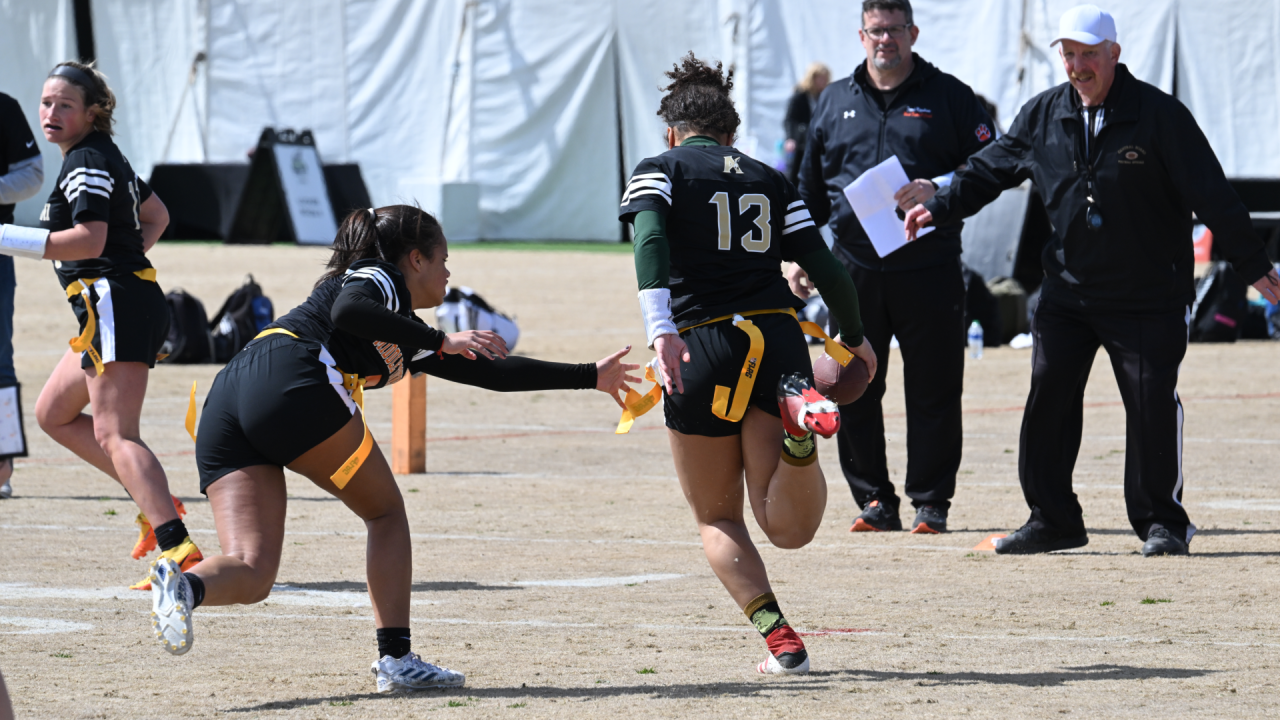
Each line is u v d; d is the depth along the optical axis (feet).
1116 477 128.47
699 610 77.97
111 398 82.38
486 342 58.49
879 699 57.72
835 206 106.11
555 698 58.59
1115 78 90.38
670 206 62.23
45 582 85.10
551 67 418.51
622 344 228.63
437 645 69.46
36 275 325.42
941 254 102.68
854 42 398.83
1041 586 83.92
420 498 118.52
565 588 84.17
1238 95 387.34
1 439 116.57
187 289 277.85
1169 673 62.23
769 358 61.16
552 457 143.74
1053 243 94.12
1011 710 55.83
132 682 62.08
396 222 61.26
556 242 422.00
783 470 59.26
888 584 85.10
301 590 83.71
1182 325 92.43
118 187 82.43
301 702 58.49
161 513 80.48
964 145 103.86
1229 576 85.66
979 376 203.51
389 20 419.74
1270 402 178.09
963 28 391.86
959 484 126.11
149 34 431.02
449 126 420.36
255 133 424.87
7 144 104.63
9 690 60.39
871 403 104.83
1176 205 90.99
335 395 59.16
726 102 65.46
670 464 139.33
